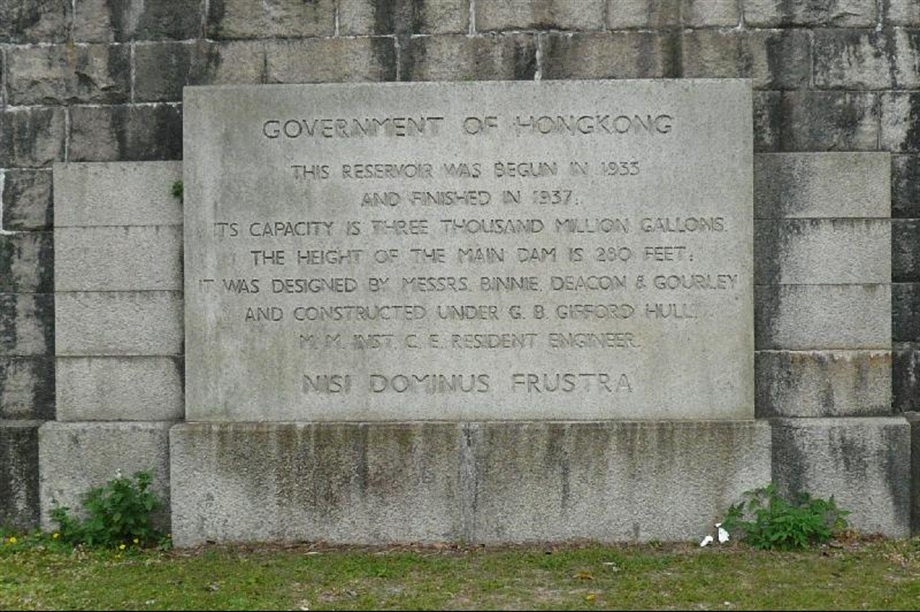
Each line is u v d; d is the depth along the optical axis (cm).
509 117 627
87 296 650
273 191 630
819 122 646
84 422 650
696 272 623
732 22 646
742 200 621
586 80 627
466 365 629
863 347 636
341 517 630
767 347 638
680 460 621
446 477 627
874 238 633
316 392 632
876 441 626
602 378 627
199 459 628
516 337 629
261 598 525
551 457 624
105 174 646
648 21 647
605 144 625
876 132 646
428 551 614
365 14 652
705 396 625
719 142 622
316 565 583
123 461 647
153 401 652
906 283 648
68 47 657
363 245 630
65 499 648
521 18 648
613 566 577
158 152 656
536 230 627
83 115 657
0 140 656
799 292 636
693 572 564
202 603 516
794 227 635
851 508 629
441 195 629
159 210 646
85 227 648
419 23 650
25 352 662
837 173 633
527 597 525
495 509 627
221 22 654
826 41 646
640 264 625
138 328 650
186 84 655
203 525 630
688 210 623
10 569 582
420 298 630
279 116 629
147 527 638
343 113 629
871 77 645
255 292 631
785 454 630
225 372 632
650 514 623
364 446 627
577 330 627
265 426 629
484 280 629
